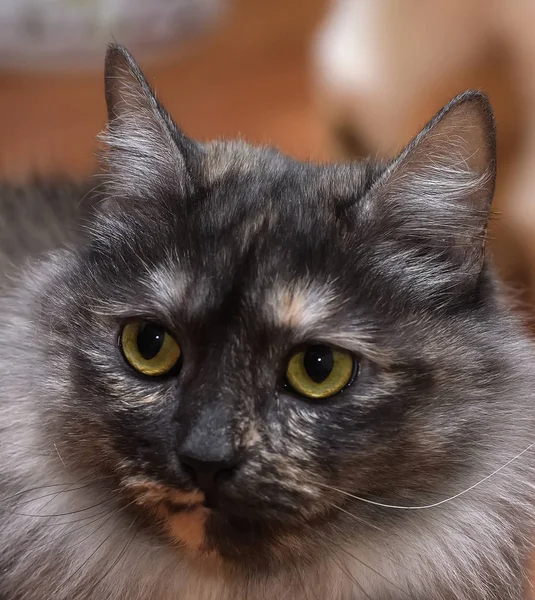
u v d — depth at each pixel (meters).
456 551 0.41
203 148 0.42
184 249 0.39
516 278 0.61
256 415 0.37
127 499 0.40
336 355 0.38
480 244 0.40
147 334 0.39
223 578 0.41
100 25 0.91
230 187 0.40
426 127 0.39
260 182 0.41
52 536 0.42
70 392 0.40
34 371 0.42
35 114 0.84
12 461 0.42
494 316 0.41
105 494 0.41
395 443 0.39
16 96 0.88
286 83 0.91
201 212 0.40
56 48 0.92
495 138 0.40
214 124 0.82
